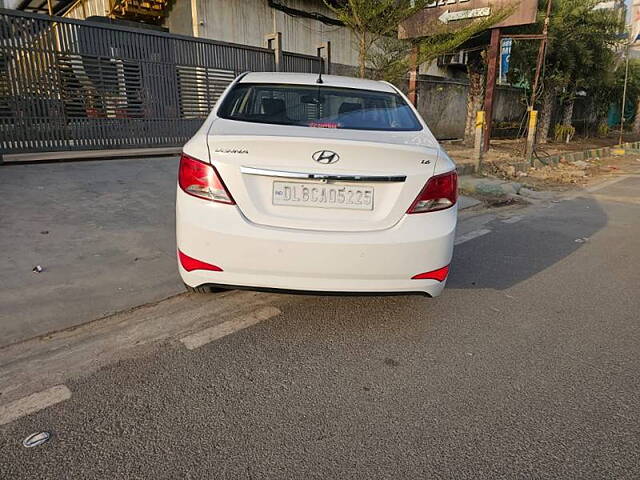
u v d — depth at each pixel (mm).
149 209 5152
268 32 13539
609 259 4664
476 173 9680
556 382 2508
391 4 8859
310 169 2459
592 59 16156
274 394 2307
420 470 1858
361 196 2516
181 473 1797
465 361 2688
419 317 3223
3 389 2240
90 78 7480
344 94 3398
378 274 2543
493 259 4559
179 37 8516
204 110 9188
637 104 25234
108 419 2076
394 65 10094
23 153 6930
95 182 5938
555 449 2000
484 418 2189
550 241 5266
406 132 3025
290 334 2902
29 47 6750
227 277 2539
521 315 3326
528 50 14898
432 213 2605
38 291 3205
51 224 4449
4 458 1827
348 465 1869
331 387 2385
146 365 2504
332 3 14055
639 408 2303
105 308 3074
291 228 2482
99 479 1753
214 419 2111
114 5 12977
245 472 1813
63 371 2410
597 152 15453
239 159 2451
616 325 3215
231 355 2641
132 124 8133
